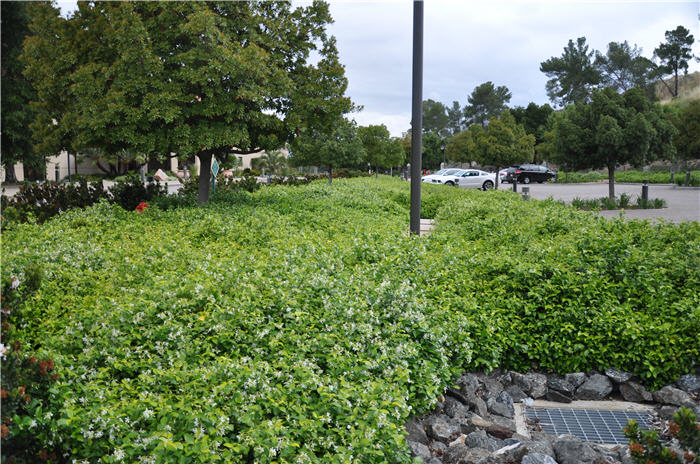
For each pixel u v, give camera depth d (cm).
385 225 1096
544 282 579
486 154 3475
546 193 3069
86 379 352
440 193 2078
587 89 5972
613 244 661
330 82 1470
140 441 288
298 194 1731
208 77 1166
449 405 451
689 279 602
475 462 354
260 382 339
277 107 1416
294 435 318
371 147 3919
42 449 287
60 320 448
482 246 845
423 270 654
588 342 513
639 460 261
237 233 872
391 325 455
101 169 4794
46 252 638
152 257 658
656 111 2186
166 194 1656
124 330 409
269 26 1359
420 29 949
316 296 507
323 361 406
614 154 2150
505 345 523
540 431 434
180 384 346
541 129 6638
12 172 3594
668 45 4984
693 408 439
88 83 1202
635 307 575
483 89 9162
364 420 329
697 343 492
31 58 1331
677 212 1780
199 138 1216
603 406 479
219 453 290
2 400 270
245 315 429
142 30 1151
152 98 1158
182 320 430
